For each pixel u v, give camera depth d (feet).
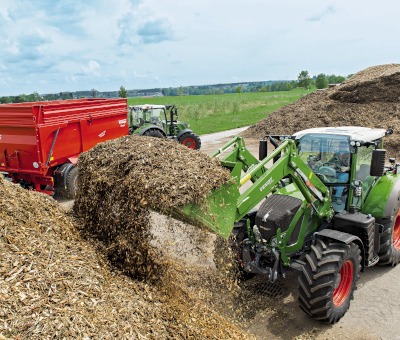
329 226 16.74
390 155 39.42
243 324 14.08
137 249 12.76
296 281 17.06
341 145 16.35
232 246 15.55
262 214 15.03
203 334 11.40
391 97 50.75
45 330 8.91
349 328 13.93
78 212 15.46
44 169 26.76
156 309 11.53
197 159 13.46
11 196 13.93
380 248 17.30
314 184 15.16
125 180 12.91
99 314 10.12
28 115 25.86
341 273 14.49
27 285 10.02
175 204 11.14
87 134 30.22
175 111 48.32
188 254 14.98
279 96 209.67
